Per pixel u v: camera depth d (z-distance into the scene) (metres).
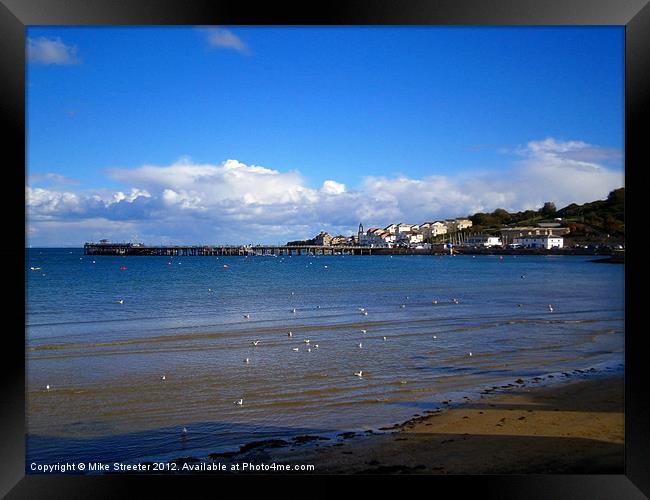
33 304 22.47
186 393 8.81
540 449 6.17
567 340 12.93
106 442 6.93
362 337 13.70
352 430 6.90
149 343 13.25
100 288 28.58
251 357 11.50
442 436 6.60
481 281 31.78
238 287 28.94
